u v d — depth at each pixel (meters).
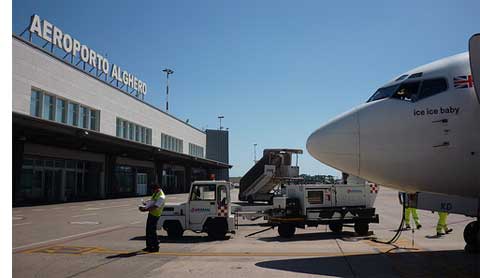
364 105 10.04
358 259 10.32
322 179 35.50
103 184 45.22
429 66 9.48
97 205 32.03
